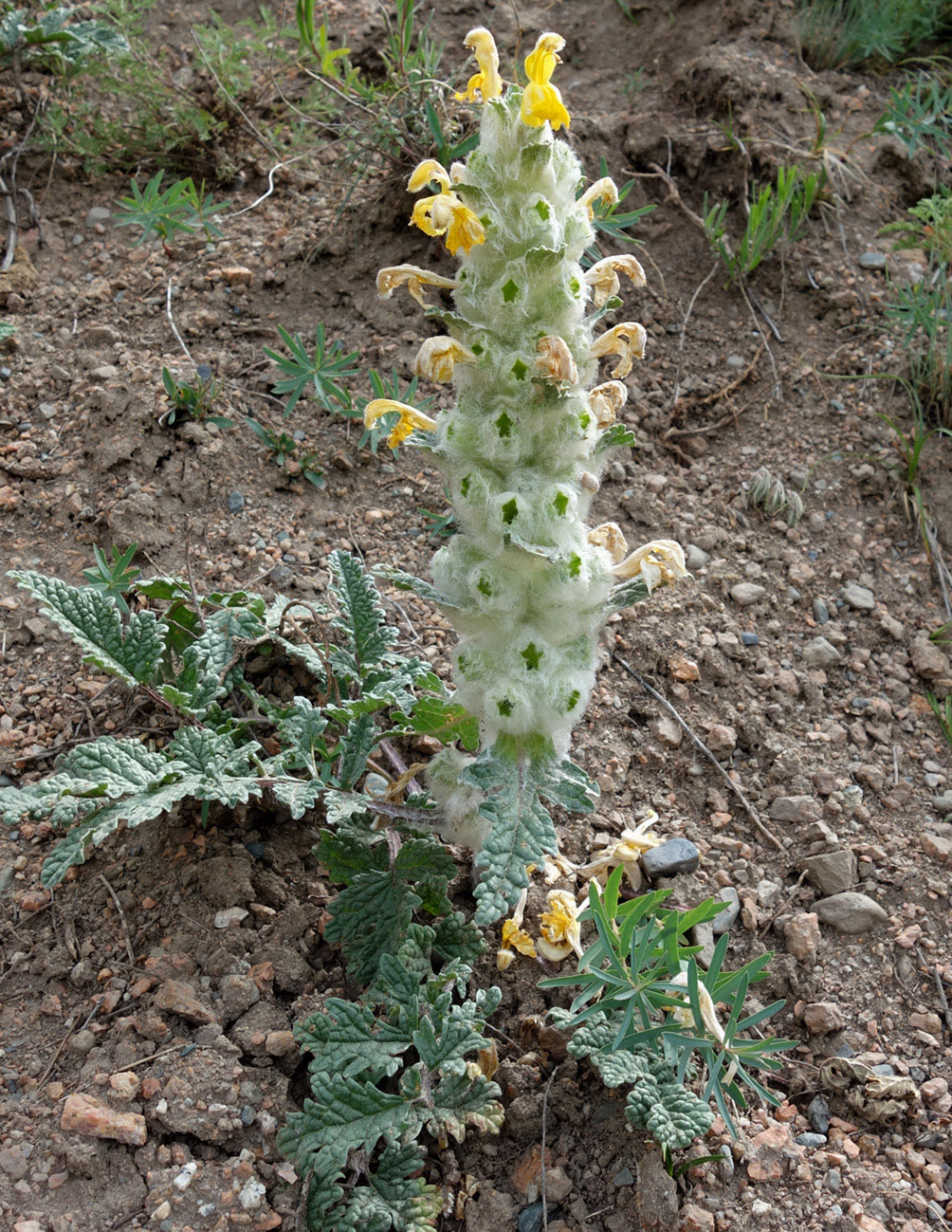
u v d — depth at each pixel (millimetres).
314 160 900
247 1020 573
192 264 831
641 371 824
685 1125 537
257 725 647
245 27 978
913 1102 579
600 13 1030
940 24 1042
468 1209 551
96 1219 526
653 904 563
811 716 704
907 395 817
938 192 934
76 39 873
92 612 599
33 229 851
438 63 870
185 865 610
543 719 536
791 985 614
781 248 876
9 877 605
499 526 512
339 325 815
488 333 506
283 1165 542
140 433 744
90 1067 556
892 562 767
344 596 626
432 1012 547
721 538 763
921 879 646
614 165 906
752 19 991
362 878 579
